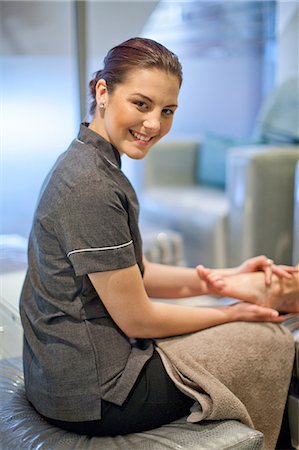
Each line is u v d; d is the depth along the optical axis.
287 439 1.22
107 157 1.00
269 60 3.32
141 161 2.90
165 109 0.99
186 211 2.60
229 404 0.95
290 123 2.71
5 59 2.70
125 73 0.96
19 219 2.77
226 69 3.36
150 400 0.98
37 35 2.69
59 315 0.98
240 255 2.42
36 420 1.01
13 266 1.54
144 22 2.88
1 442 0.96
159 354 1.02
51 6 2.61
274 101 2.84
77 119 2.49
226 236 2.46
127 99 0.96
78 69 2.43
